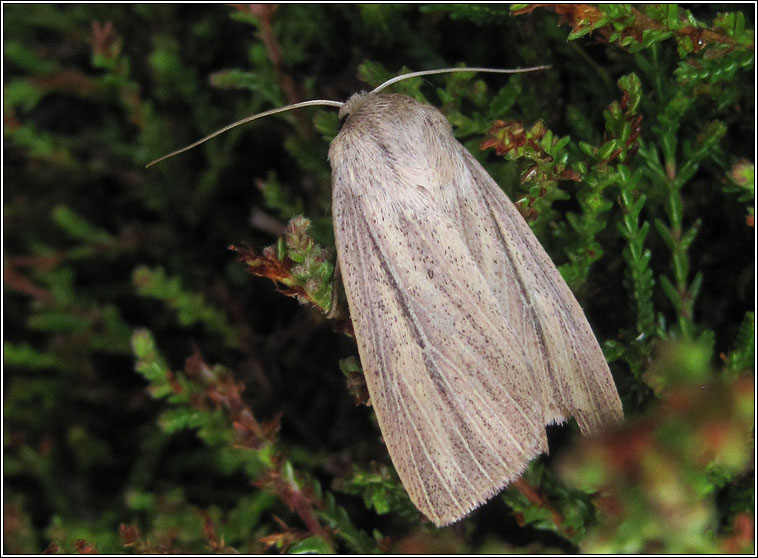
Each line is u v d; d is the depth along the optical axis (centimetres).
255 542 9
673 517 7
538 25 9
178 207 10
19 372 10
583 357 8
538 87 9
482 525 9
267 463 8
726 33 8
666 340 8
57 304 10
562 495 8
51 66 10
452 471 8
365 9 9
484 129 9
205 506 10
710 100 9
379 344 8
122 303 10
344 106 8
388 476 8
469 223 8
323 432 9
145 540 9
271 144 10
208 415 9
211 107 10
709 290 9
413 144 8
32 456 10
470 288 8
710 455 7
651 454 7
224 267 10
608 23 8
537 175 8
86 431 10
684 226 9
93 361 10
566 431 8
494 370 8
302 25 10
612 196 9
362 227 8
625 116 8
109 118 10
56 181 10
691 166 8
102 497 10
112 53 9
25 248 10
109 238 10
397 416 8
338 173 8
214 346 10
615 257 9
